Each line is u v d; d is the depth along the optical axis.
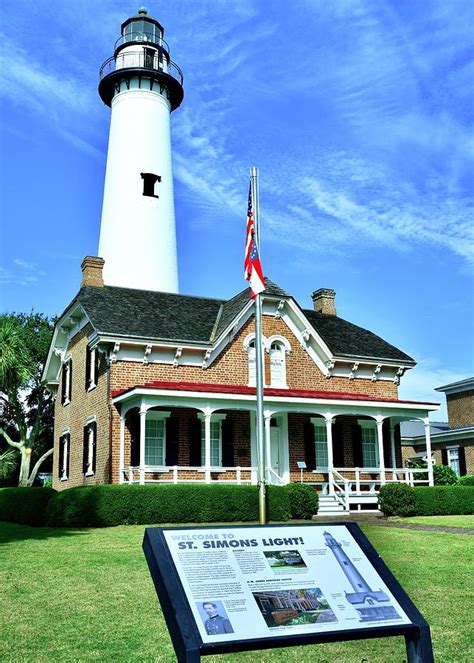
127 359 24.88
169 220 34.41
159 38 37.22
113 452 23.69
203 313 28.61
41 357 48.25
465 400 42.62
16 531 17.89
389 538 15.73
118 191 34.03
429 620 8.27
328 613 4.70
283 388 27.36
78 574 11.01
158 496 19.28
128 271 32.59
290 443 26.94
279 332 27.95
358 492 24.83
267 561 4.92
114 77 35.41
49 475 53.88
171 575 4.56
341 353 28.80
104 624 8.02
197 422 25.28
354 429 28.56
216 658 6.88
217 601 4.51
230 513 19.94
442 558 12.79
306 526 5.33
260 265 15.10
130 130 34.81
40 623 8.09
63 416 30.59
